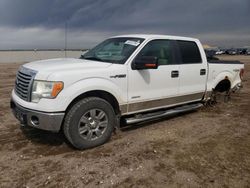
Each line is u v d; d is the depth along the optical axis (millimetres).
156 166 3541
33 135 4598
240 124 5449
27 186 3029
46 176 3250
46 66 3994
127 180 3184
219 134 4832
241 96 8523
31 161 3645
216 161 3715
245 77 14727
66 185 3061
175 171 3412
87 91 3885
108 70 4129
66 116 3805
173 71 5090
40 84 3686
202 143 4375
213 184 3127
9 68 21781
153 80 4750
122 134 4734
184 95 5449
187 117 5910
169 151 4031
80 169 3432
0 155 3818
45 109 3617
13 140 4383
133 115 4773
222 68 6453
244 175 3344
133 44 4688
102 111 4113
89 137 4027
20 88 4070
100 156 3824
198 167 3531
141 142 4375
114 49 4848
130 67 4402
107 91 4113
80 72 3855
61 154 3881
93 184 3088
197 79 5680
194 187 3062
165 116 5340
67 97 3684
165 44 5082
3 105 6828
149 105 4848
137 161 3680
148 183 3127
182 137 4645
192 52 5621
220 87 7074
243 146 4273
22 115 3852
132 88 4465
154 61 4211
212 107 6809
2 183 3082
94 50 5262
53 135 4594
